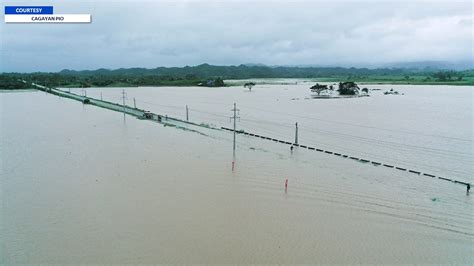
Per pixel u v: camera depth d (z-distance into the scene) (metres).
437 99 162.75
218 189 44.16
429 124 94.00
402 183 47.28
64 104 133.62
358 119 103.12
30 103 136.62
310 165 55.25
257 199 41.12
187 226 34.62
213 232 33.53
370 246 31.33
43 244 31.61
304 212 37.88
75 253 30.16
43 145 67.62
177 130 83.94
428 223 35.53
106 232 33.53
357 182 47.41
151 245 31.31
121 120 97.50
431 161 58.34
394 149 66.56
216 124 94.81
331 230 34.09
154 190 43.72
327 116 109.50
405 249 30.86
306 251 30.53
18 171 51.56
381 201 40.94
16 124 90.69
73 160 57.12
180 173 50.31
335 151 65.25
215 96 184.38
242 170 51.88
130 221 35.66
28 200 40.94
